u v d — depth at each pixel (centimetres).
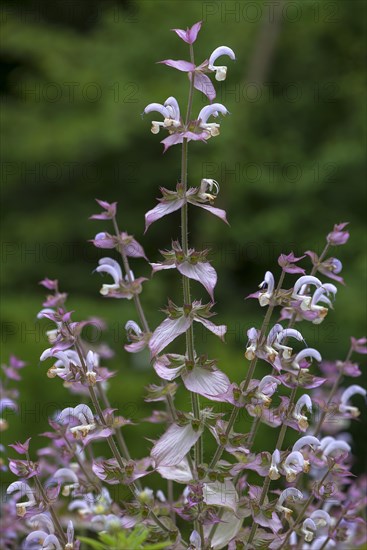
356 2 1330
